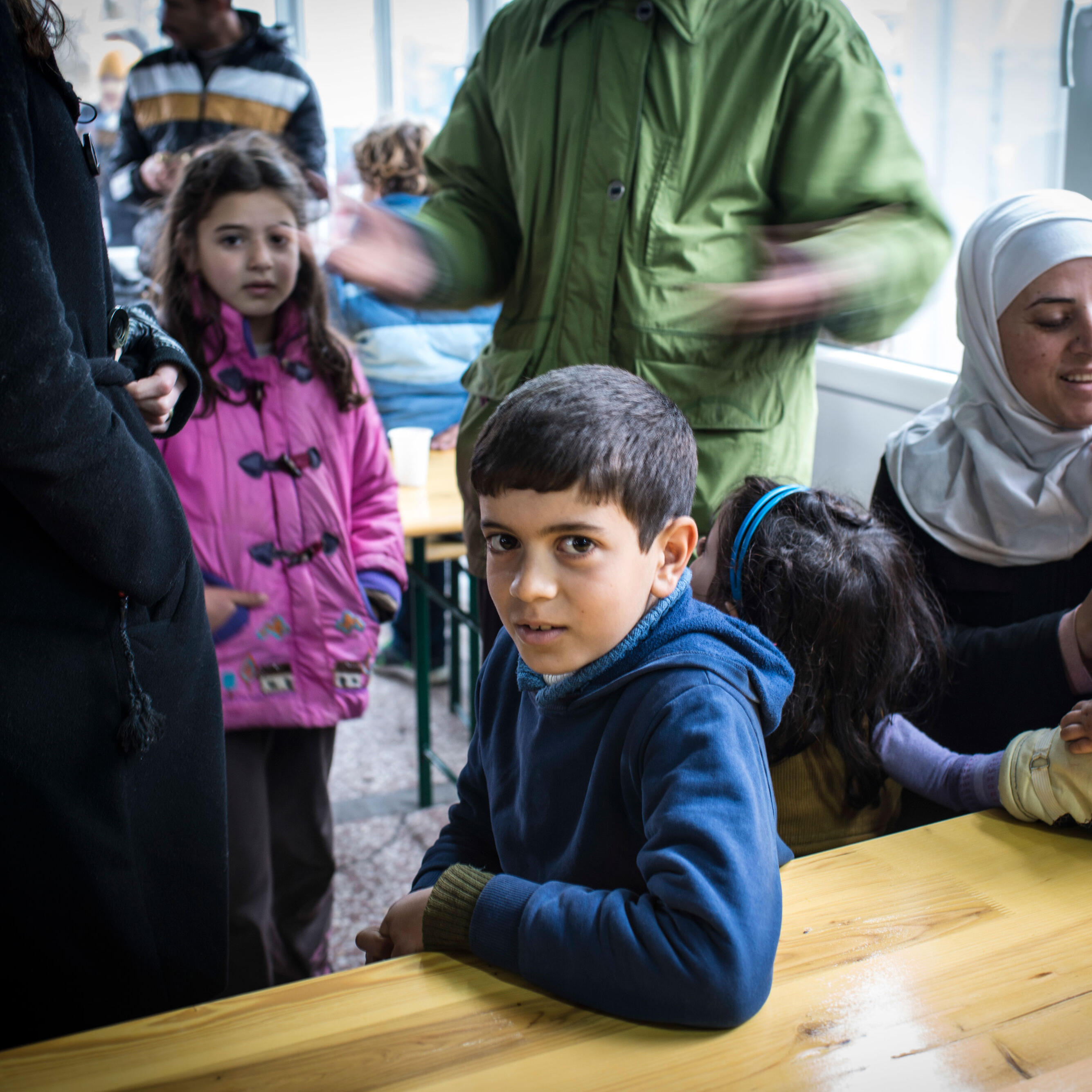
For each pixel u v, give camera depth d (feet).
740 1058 2.10
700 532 4.58
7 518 2.76
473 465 2.47
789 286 3.98
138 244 9.91
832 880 2.74
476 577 5.08
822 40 4.32
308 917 5.64
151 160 9.40
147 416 3.52
